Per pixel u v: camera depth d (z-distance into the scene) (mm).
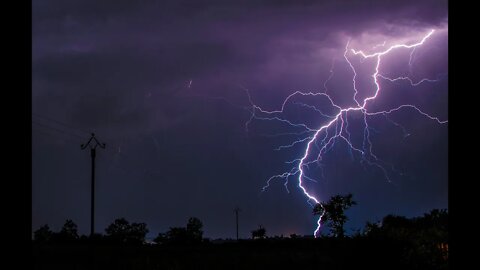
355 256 18203
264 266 24688
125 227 61219
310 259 24078
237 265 25391
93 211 44000
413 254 16922
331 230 32594
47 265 25469
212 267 24984
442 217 19547
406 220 21547
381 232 18297
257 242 48312
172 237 62250
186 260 27531
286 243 44719
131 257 30016
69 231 56906
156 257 29922
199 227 63438
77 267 24797
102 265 25891
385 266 17547
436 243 17047
